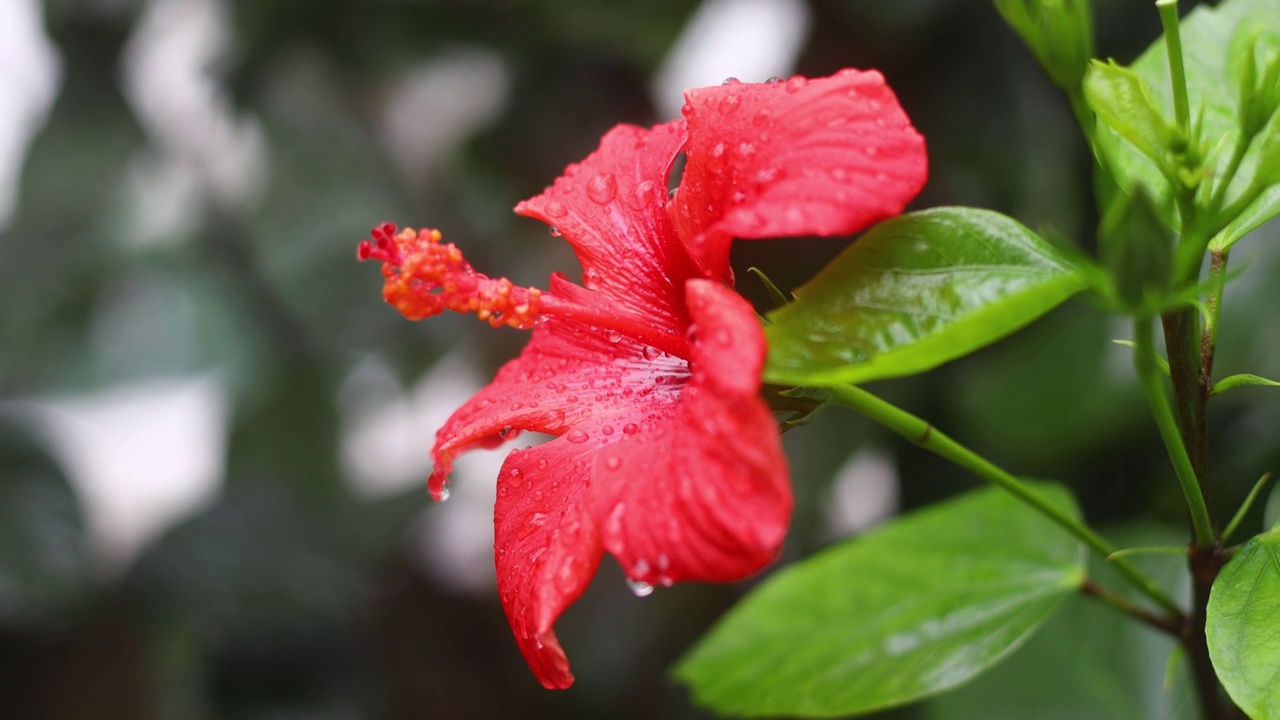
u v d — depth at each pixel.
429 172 0.92
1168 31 0.45
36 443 0.88
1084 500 0.70
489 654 0.92
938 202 0.72
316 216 0.96
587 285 0.51
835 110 0.46
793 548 0.79
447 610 0.94
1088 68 0.46
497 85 0.87
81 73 0.89
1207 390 0.47
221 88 0.88
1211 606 0.46
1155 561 0.60
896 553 0.57
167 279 1.00
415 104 0.93
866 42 0.73
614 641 0.85
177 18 0.90
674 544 0.44
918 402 0.73
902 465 0.76
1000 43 0.70
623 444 0.47
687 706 0.82
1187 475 0.46
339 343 0.94
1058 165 0.70
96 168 0.92
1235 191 0.48
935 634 0.54
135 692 0.86
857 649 0.55
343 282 0.94
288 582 0.89
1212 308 0.47
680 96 0.88
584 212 0.51
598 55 0.83
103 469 1.14
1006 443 0.69
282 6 0.81
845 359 0.45
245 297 0.96
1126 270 0.43
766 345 0.44
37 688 0.86
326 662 0.93
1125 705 0.58
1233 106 0.50
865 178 0.45
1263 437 0.65
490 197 0.88
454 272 0.49
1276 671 0.45
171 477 1.13
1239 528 0.66
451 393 1.04
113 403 1.11
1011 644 0.53
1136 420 0.67
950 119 0.72
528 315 0.49
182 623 0.88
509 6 0.80
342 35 0.83
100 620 0.88
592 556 0.46
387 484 1.03
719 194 0.47
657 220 0.50
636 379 0.50
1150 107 0.45
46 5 0.86
